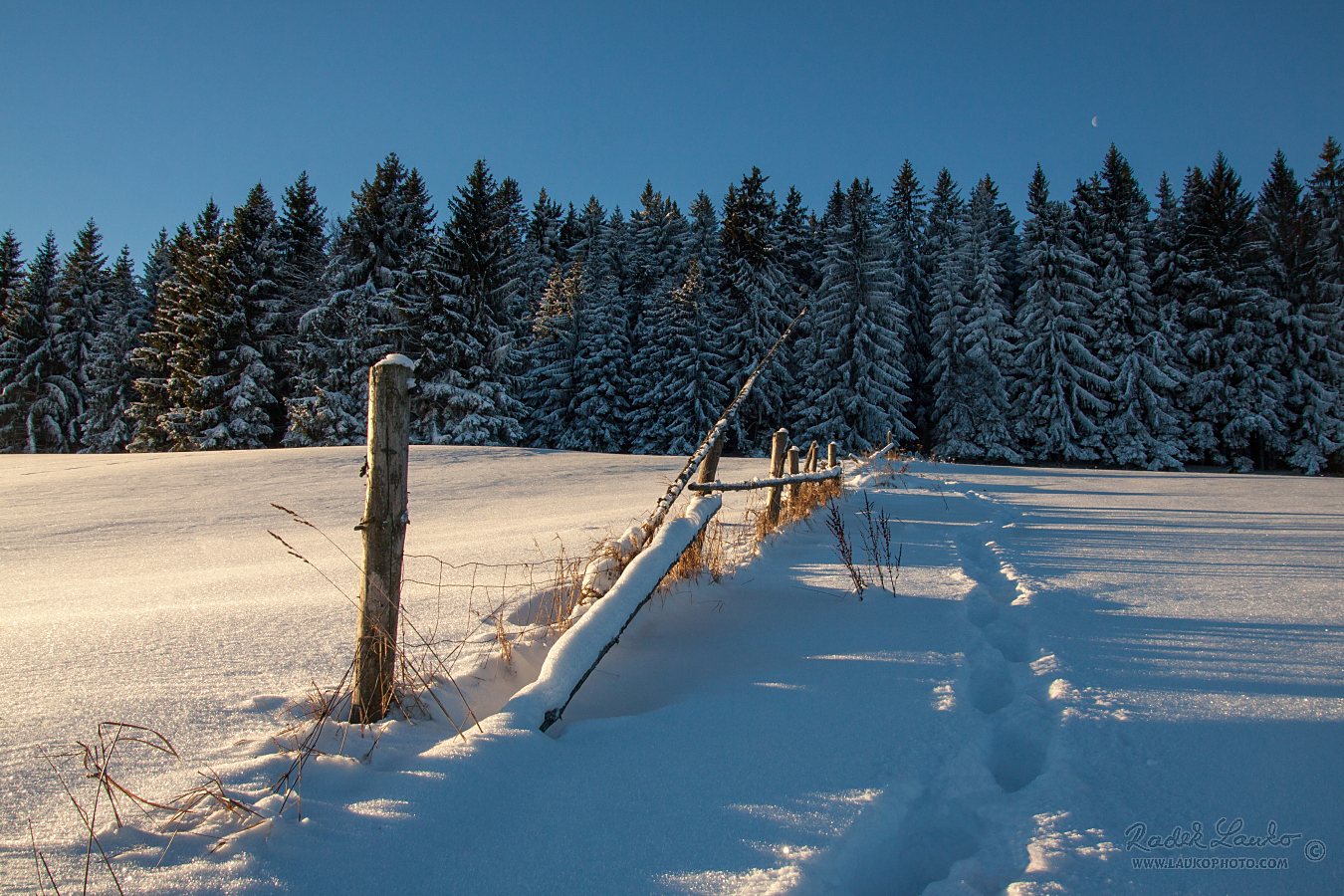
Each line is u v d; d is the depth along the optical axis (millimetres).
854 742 2152
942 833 1764
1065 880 1452
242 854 1520
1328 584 4062
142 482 11242
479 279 30516
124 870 1481
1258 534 6133
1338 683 2479
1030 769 2107
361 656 2293
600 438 35062
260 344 31797
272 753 2037
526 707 2193
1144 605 3666
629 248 42906
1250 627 3215
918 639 3189
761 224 35188
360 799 1764
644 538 3674
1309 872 1461
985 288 32438
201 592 4164
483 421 28547
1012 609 3627
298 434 28391
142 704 2326
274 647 2967
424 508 9188
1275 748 2010
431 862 1541
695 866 1525
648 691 2742
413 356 29250
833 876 1540
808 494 7430
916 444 32875
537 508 8938
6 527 7633
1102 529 6570
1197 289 32938
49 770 1897
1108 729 2160
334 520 8281
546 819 1721
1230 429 30141
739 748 2117
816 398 32688
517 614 3559
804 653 3043
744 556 5035
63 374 40625
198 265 32656
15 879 1448
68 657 2771
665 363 34125
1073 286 32156
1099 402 30922
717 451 4863
